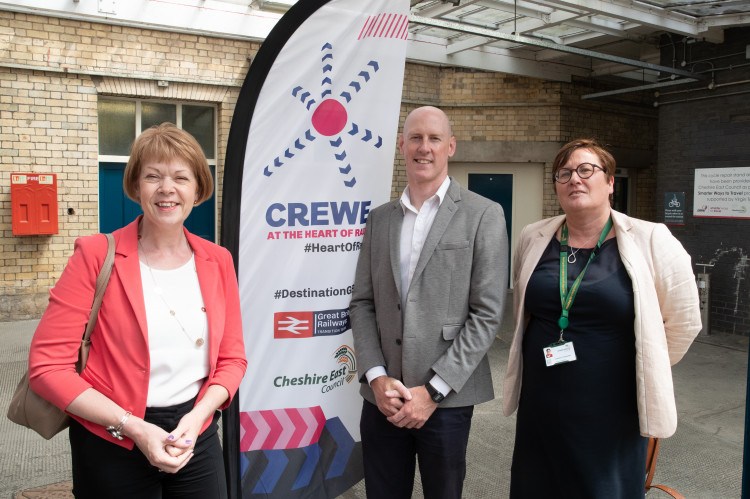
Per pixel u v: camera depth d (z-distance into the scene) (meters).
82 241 1.77
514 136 9.62
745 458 2.01
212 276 1.95
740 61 6.80
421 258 2.38
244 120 2.58
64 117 7.02
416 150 2.42
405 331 2.37
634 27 7.31
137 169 1.85
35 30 6.76
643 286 2.10
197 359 1.86
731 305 6.97
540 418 2.26
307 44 2.61
